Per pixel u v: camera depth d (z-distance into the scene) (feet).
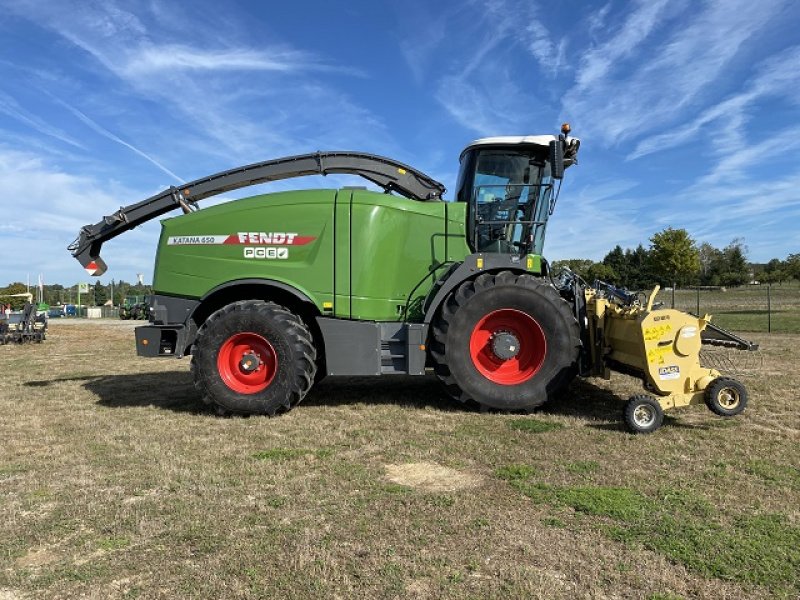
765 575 8.38
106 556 9.25
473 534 9.76
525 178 21.91
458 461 13.75
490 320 19.53
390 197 20.76
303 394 19.22
